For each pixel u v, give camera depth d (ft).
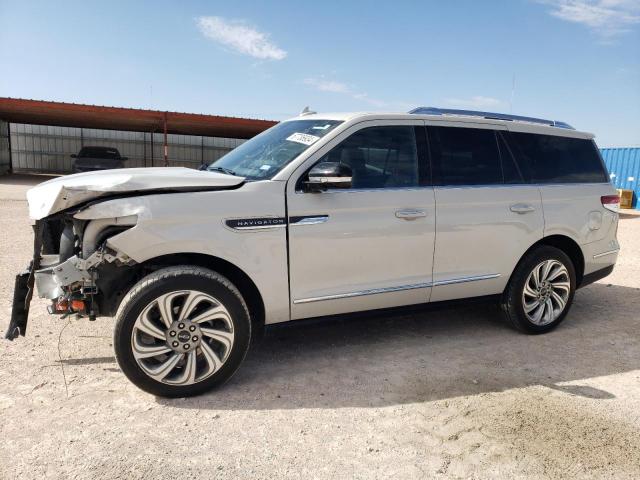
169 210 10.45
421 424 10.17
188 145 113.91
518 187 14.76
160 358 10.91
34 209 10.58
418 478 8.52
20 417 9.94
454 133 14.08
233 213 10.97
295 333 15.08
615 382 12.29
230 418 10.20
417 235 13.07
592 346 14.65
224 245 10.90
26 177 89.66
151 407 10.52
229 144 117.60
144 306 10.35
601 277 16.97
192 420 10.08
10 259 23.09
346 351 13.83
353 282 12.49
